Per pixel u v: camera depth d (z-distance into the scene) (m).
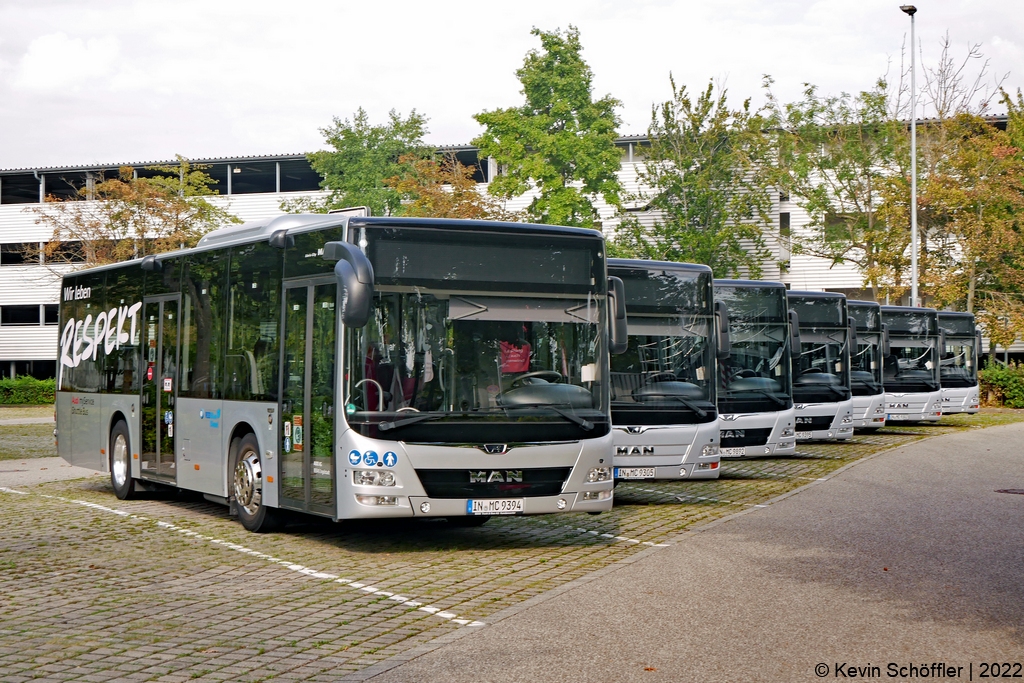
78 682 6.58
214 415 13.77
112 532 12.90
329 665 6.90
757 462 22.61
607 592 9.08
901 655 7.03
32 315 66.12
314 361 11.57
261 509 12.66
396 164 58.06
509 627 7.84
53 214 60.28
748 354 20.03
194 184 51.44
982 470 20.28
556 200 43.84
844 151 49.28
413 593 9.20
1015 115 56.88
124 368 16.59
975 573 9.86
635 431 15.92
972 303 52.12
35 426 39.34
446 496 10.90
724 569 10.10
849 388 24.25
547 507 11.20
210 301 14.10
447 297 11.12
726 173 47.69
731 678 6.50
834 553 10.98
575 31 45.84
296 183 69.12
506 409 11.12
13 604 8.84
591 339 11.62
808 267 58.81
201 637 7.68
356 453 10.77
